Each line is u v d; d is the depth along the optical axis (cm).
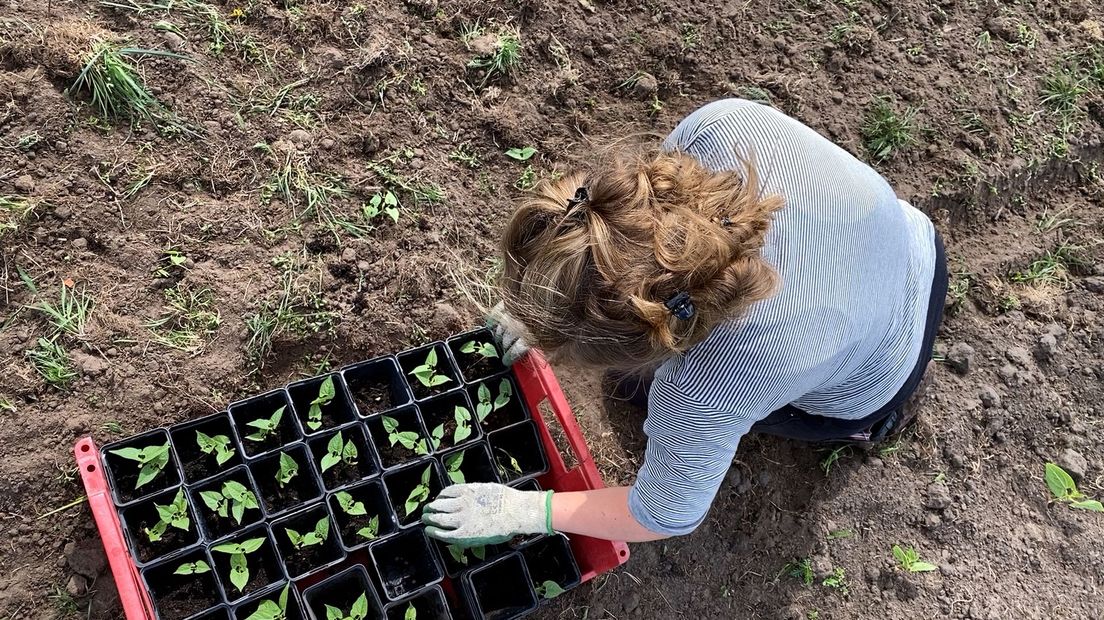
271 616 223
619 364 158
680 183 152
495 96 311
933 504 312
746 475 302
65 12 265
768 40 348
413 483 261
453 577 244
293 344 267
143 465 230
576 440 253
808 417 247
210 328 259
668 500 189
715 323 154
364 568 235
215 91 274
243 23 285
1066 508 321
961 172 343
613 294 142
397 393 262
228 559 238
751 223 151
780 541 303
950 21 369
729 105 183
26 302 245
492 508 229
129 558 217
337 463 256
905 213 229
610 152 197
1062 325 342
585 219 148
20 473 235
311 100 285
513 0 317
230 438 245
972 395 325
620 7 335
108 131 261
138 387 249
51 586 235
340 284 274
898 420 286
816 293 169
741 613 294
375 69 293
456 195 299
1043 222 358
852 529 308
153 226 260
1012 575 310
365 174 286
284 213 273
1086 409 334
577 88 324
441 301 285
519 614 238
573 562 249
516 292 162
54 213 251
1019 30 372
